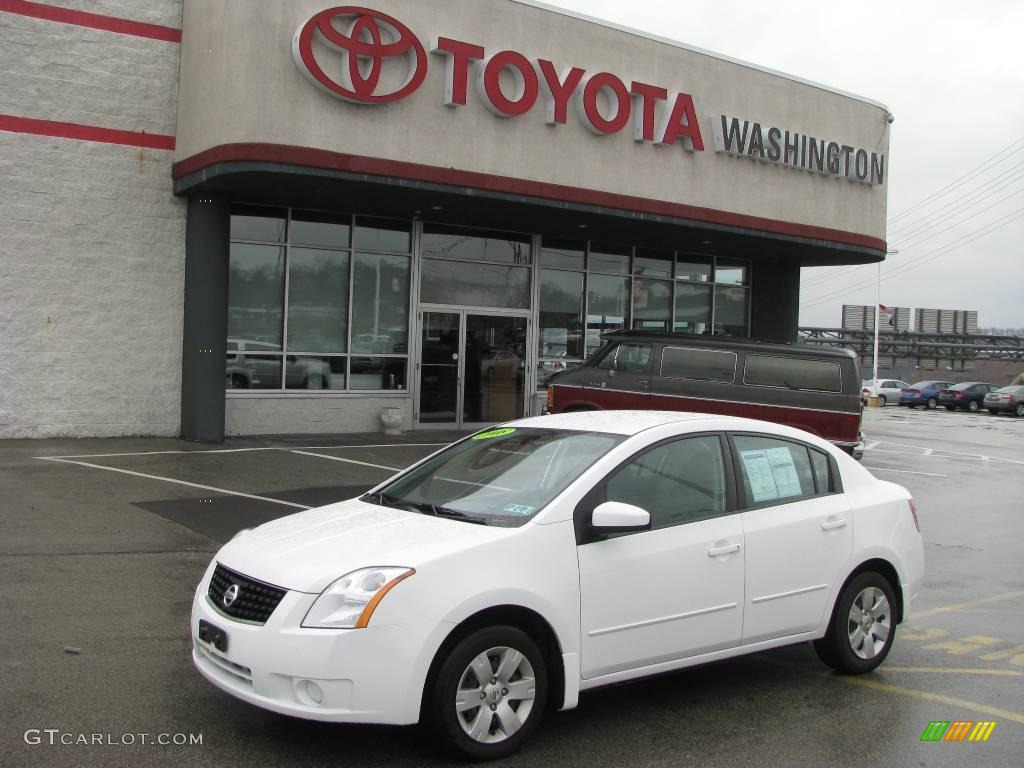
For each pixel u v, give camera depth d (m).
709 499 5.45
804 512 5.79
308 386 16.41
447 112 14.73
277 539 4.93
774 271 22.56
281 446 14.61
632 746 4.80
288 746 4.56
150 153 14.76
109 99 14.45
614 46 16.81
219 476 11.64
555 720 5.13
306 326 16.36
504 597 4.51
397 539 4.70
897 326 71.88
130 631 6.09
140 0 14.63
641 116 17.00
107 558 7.79
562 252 19.41
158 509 9.60
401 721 4.24
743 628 5.41
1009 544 10.75
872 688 5.85
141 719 4.78
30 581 7.04
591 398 15.23
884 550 6.12
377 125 14.02
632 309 20.36
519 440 5.81
